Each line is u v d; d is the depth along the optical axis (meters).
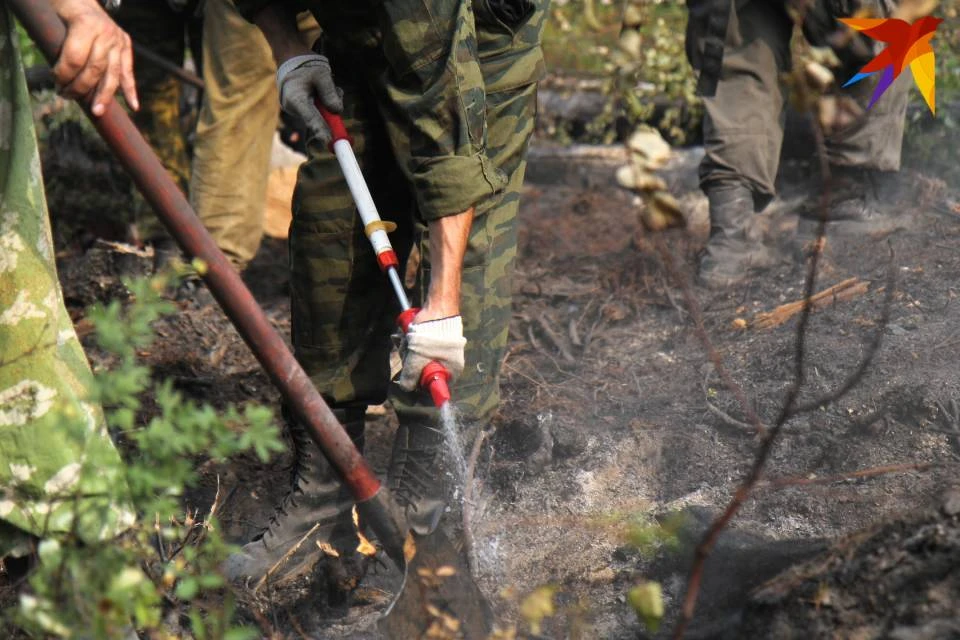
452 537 3.40
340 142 3.16
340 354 3.46
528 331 5.12
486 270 3.25
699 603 2.86
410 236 3.55
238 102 5.41
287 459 4.25
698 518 3.17
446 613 2.85
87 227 6.27
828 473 3.55
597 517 3.45
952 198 5.52
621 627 2.90
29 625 2.15
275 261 6.32
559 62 8.70
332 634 3.10
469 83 2.95
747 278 5.18
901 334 4.20
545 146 7.82
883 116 5.04
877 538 2.44
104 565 2.15
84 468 2.29
